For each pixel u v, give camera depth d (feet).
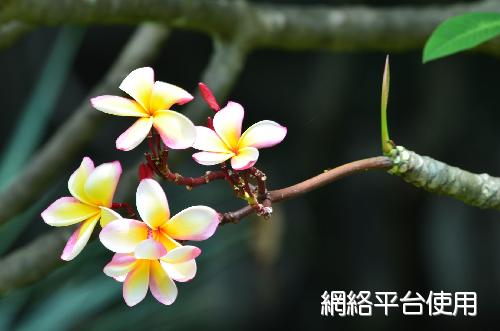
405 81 12.94
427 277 14.75
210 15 5.58
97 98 3.46
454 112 12.80
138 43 6.64
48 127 13.94
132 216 3.57
